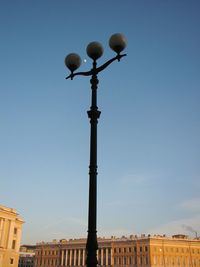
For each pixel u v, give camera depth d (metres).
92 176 8.58
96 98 9.71
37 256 131.25
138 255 102.31
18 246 79.50
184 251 105.62
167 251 102.56
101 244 113.25
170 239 104.62
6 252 74.31
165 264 100.12
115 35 9.93
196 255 107.31
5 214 76.44
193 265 105.19
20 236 81.12
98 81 9.97
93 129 9.24
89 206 8.25
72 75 10.30
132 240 106.06
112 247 109.94
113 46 9.95
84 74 10.17
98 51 10.12
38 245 133.38
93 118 9.41
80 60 10.48
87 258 7.73
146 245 101.62
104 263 109.69
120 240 109.44
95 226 8.08
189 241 107.88
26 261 145.00
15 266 77.06
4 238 75.06
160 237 104.31
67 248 123.88
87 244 7.90
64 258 123.19
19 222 81.75
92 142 9.04
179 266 102.31
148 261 99.00
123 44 9.92
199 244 109.38
